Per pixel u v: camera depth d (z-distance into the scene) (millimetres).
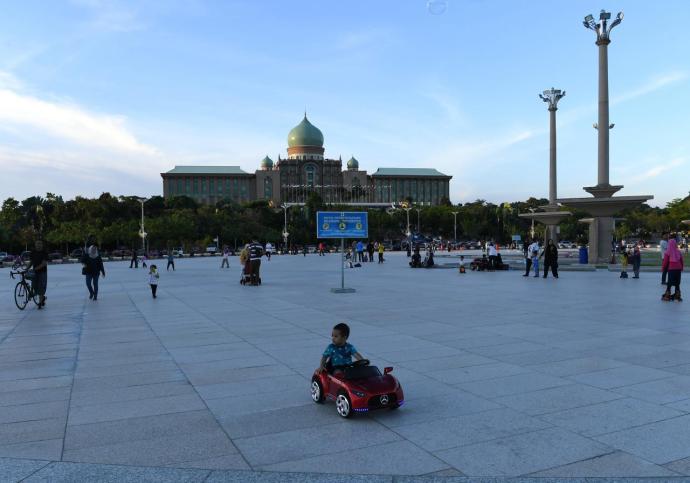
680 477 5078
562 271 34781
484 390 7977
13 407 7535
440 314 15867
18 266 48750
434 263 46656
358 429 6469
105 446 6051
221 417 6984
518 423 6566
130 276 36500
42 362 10344
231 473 5312
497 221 150500
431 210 161000
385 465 5438
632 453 5633
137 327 14422
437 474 5215
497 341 11648
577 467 5316
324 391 7352
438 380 8562
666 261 18281
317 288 25203
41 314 17375
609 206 38781
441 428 6445
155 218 108000
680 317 14664
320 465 5473
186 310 17844
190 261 65875
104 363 10195
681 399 7418
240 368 9625
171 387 8445
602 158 39969
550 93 56344
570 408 7090
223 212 129000
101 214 109375
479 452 5719
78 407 7492
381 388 6770
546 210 55531
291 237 129375
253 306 18594
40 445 6102
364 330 13258
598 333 12422
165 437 6305
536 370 9109
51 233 92562
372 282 28281
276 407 7375
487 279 29266
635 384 8172
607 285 24344
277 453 5789
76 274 40750
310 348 11305
